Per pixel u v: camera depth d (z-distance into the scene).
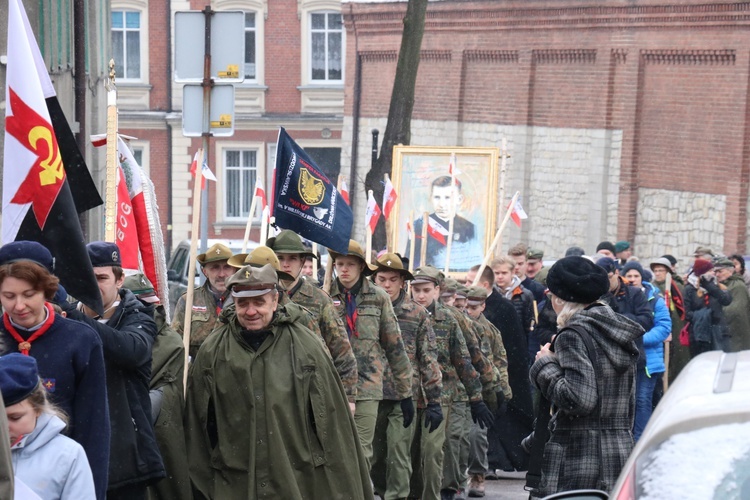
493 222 20.89
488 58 34.84
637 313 14.76
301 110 47.25
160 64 46.16
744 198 27.20
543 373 7.82
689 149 28.55
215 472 8.32
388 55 38.78
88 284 7.32
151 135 46.38
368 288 10.83
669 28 28.80
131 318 7.80
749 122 27.05
